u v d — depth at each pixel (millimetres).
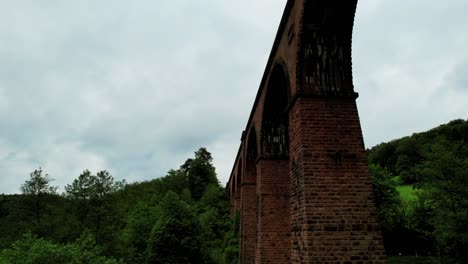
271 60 12984
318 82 8805
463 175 26641
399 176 63469
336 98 8719
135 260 32156
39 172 34250
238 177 32781
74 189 34500
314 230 7691
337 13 8609
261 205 15156
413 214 36094
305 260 7648
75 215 33562
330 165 8180
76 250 17797
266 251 14578
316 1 8414
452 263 25609
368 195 8023
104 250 31062
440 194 27266
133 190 81188
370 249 7645
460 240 23797
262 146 15883
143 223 39062
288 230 14906
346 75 8938
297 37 8984
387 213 36531
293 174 9055
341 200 7941
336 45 8891
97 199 34375
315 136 8375
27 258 16703
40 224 32094
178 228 29188
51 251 16609
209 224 41500
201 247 30062
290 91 9703
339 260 7527
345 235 7695
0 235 31484
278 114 15594
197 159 69000
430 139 69125
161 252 28250
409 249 35719
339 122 8539
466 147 33406
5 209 41031
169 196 31531
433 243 34250
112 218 34469
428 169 28922
